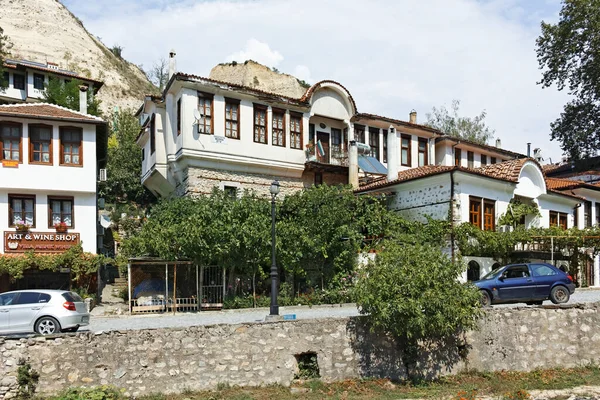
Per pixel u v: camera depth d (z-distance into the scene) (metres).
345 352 16.84
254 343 16.12
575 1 46.66
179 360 15.36
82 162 26.56
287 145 32.16
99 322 20.03
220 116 29.86
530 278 20.72
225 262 23.77
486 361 17.92
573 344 18.89
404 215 29.45
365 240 27.39
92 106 47.88
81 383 14.45
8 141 25.58
